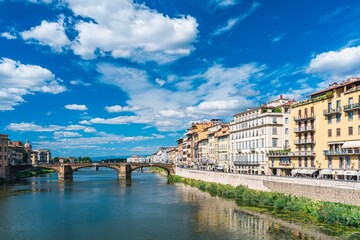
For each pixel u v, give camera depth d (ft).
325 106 261.03
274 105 386.93
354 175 223.92
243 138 401.49
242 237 170.40
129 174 616.39
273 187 267.80
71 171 585.22
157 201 297.33
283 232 173.78
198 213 234.38
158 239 173.88
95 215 237.25
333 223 184.34
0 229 199.41
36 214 242.58
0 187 431.02
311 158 278.26
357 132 228.84
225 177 362.94
